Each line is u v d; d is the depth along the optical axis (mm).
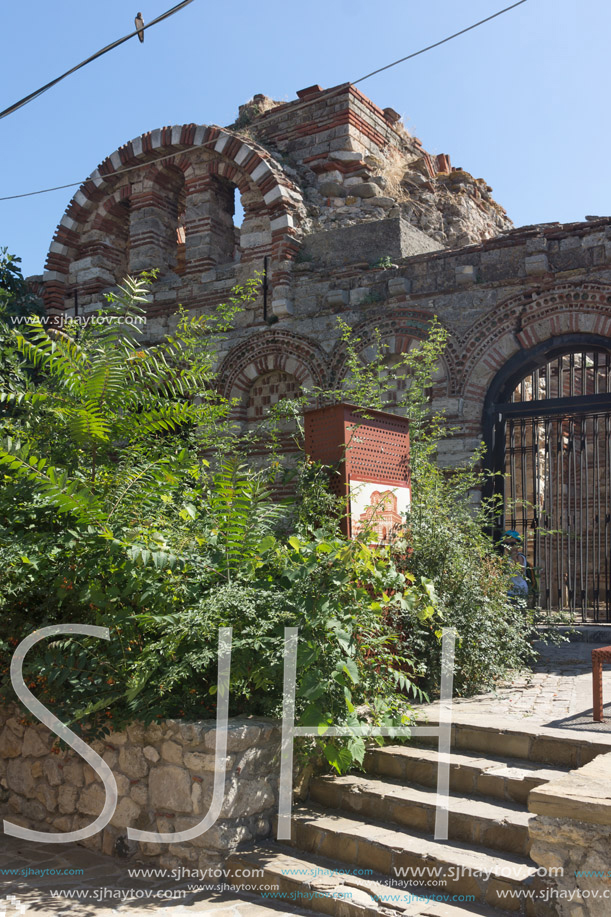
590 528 15695
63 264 15352
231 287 13516
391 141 15289
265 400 13125
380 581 5770
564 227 10758
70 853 5699
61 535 5914
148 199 14648
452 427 10992
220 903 4691
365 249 12492
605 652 5836
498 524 10883
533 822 4117
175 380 7730
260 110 15570
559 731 5402
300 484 7059
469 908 4234
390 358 11898
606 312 10328
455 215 14859
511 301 10961
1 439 6078
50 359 7453
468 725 5680
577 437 16000
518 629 7957
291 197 13109
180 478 6797
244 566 5855
